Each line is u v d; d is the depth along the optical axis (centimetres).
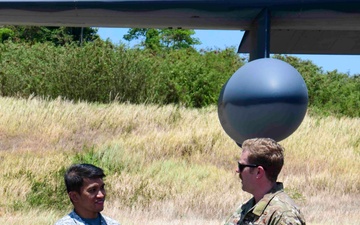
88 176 459
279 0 861
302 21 890
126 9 873
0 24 934
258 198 439
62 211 1491
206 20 905
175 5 869
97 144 2203
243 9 868
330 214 1527
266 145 437
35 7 865
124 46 3247
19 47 3453
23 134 2262
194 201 1619
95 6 866
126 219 1410
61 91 3111
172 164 2036
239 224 437
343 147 2338
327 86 3978
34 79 3133
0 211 1423
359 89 4134
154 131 2377
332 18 880
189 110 2694
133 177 1795
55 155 1997
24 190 1589
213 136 2317
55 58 3189
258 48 874
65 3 864
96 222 468
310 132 2434
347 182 1902
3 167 1792
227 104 830
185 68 3800
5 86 3130
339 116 3406
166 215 1501
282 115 806
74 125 2384
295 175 2008
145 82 3194
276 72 808
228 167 2119
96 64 3153
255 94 802
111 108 2580
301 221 419
